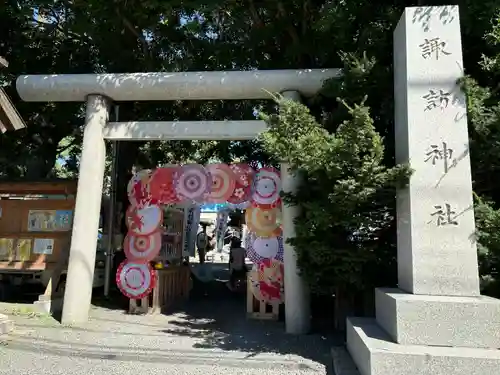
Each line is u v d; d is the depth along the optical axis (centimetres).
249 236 741
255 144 1035
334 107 705
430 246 469
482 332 411
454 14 514
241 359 515
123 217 974
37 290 936
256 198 736
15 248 798
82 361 507
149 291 769
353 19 618
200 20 866
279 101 526
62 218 805
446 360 383
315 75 682
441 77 502
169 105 1002
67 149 1303
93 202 711
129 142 1009
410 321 421
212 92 710
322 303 796
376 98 589
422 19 516
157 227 771
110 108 772
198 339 612
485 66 511
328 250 557
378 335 452
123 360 514
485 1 509
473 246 464
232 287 1065
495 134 484
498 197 543
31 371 468
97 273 973
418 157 488
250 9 769
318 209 536
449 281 460
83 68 951
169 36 860
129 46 877
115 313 780
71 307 688
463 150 485
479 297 450
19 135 1013
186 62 857
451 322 416
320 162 492
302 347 574
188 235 983
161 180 773
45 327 656
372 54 591
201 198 752
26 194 836
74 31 823
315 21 700
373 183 488
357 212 541
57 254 788
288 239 599
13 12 823
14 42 896
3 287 862
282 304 784
